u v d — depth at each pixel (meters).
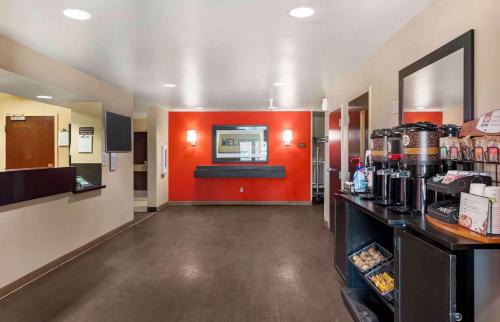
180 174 8.88
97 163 5.11
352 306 2.64
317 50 3.58
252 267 3.96
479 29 1.93
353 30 2.98
